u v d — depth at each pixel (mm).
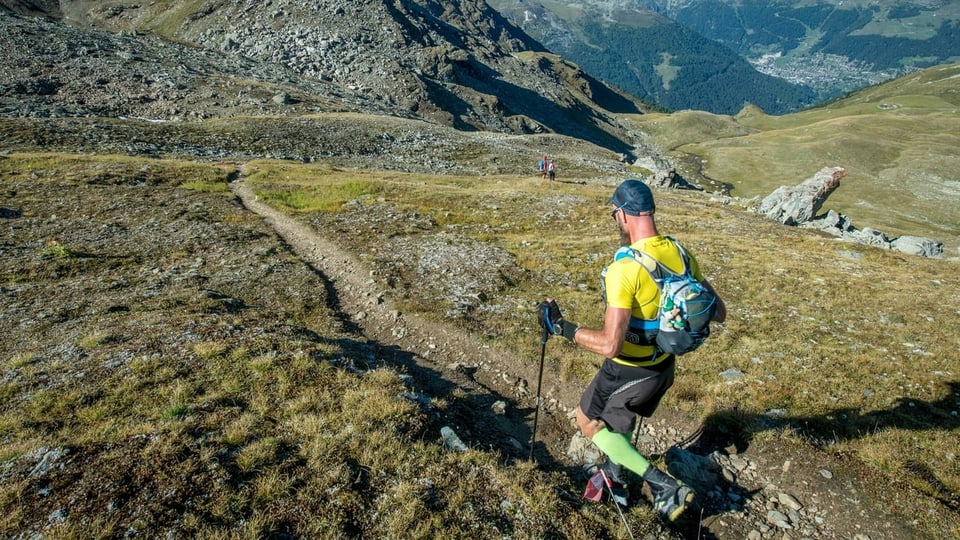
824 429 8078
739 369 10406
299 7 162750
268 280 15945
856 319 13906
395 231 24406
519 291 15875
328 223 26031
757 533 6016
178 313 11586
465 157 70938
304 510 5184
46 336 10711
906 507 6281
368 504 5383
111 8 191000
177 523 4875
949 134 198625
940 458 7230
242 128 64188
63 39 90375
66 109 69688
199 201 29812
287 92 93375
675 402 8906
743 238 27156
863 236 36875
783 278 18062
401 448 6270
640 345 4750
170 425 6383
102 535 4648
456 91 165250
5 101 67688
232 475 5562
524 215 30859
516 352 11273
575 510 5664
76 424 6680
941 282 18750
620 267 4516
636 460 5266
